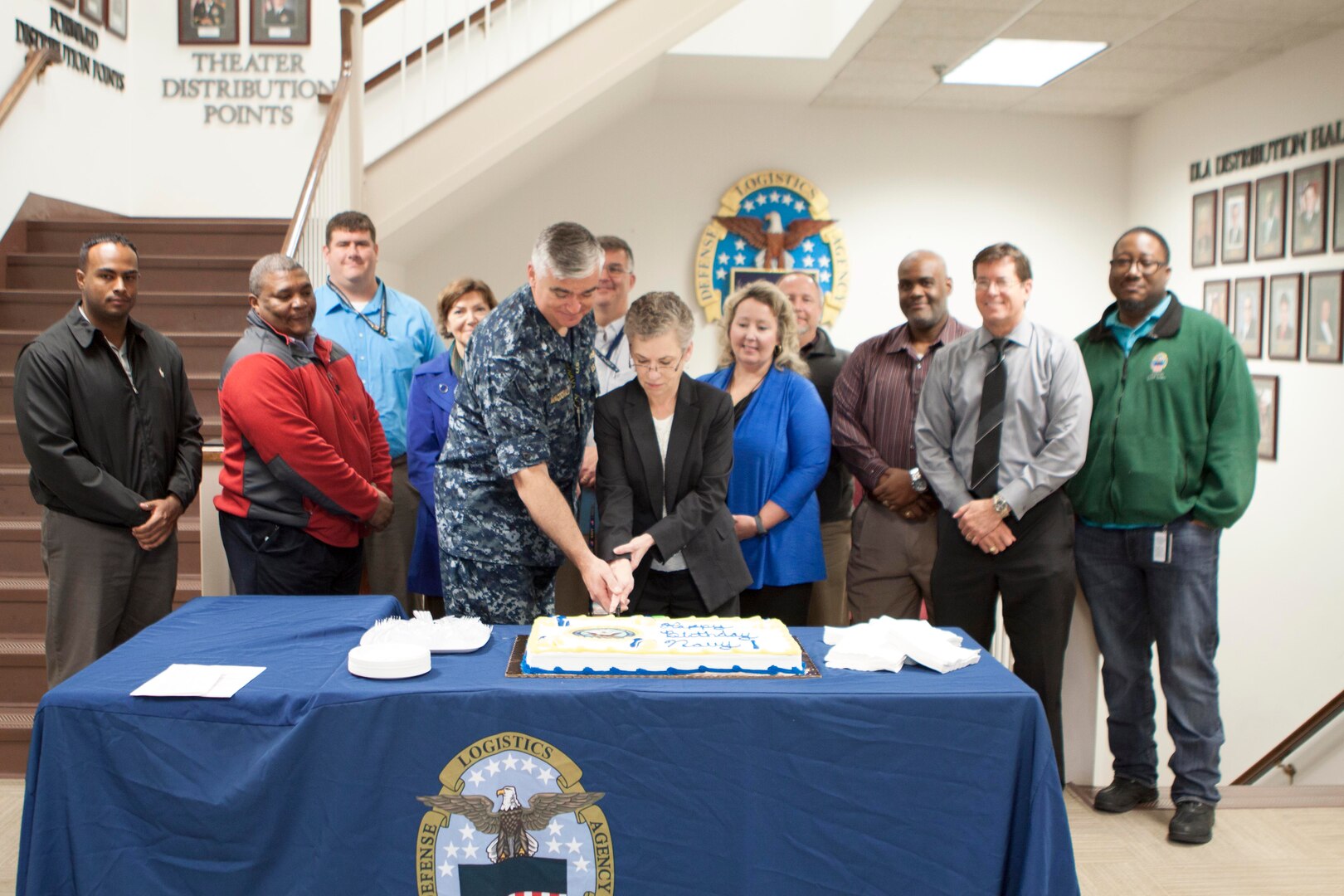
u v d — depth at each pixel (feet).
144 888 5.76
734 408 9.47
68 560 8.61
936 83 20.43
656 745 5.68
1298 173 17.38
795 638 6.82
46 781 5.69
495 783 5.69
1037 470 8.55
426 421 10.21
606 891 5.77
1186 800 8.79
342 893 5.70
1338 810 9.30
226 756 5.72
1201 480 8.80
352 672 5.90
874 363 10.35
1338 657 16.33
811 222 22.54
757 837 5.74
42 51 16.42
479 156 16.31
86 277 8.49
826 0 18.80
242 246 18.10
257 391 8.09
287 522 8.34
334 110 15.03
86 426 8.52
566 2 17.70
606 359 11.12
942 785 5.74
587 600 10.55
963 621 9.14
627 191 22.30
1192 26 16.66
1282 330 17.83
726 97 21.99
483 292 10.53
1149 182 22.43
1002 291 8.68
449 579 7.69
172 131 20.29
